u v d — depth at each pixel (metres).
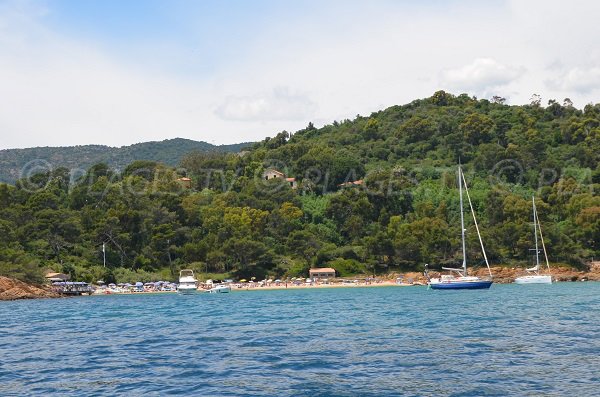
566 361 30.48
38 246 133.62
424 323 49.66
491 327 45.59
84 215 149.00
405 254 141.12
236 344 39.22
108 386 27.17
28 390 26.86
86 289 121.50
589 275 137.25
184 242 149.25
